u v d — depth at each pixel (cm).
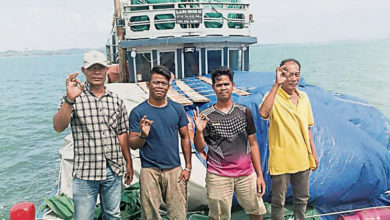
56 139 1772
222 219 489
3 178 1230
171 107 462
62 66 12500
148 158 459
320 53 11550
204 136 467
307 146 487
